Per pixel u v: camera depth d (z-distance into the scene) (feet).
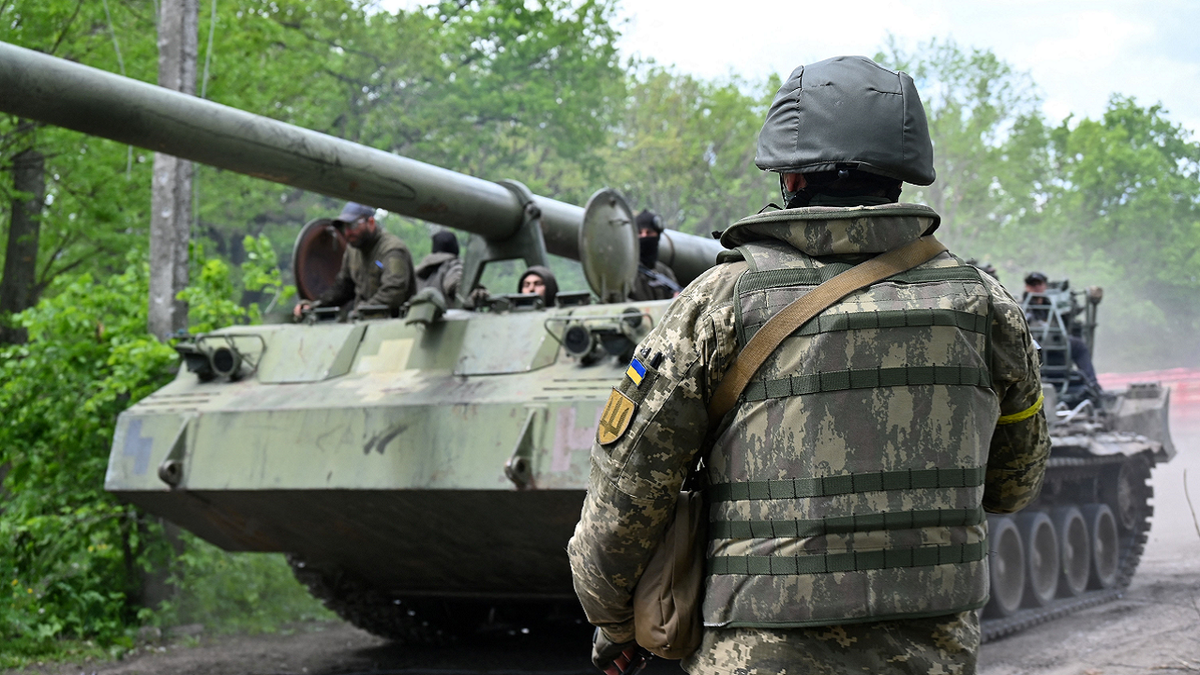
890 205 6.82
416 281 28.09
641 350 6.89
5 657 23.45
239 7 54.70
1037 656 23.73
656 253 28.48
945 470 6.52
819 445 6.48
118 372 26.81
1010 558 28.35
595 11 83.76
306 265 26.91
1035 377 7.30
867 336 6.56
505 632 28.50
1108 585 34.53
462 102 78.28
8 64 15.92
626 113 100.63
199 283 31.94
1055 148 93.56
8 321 46.65
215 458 20.63
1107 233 88.48
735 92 99.55
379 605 25.23
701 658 6.79
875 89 7.06
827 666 6.37
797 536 6.43
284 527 21.98
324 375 21.38
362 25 71.46
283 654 25.38
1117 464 36.11
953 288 6.81
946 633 6.50
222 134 18.38
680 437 6.77
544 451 18.12
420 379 20.27
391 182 21.27
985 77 93.50
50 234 51.19
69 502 27.68
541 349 19.69
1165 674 20.58
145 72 45.03
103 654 24.59
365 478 19.33
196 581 29.07
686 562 7.02
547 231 26.07
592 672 22.82
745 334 6.66
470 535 20.49
